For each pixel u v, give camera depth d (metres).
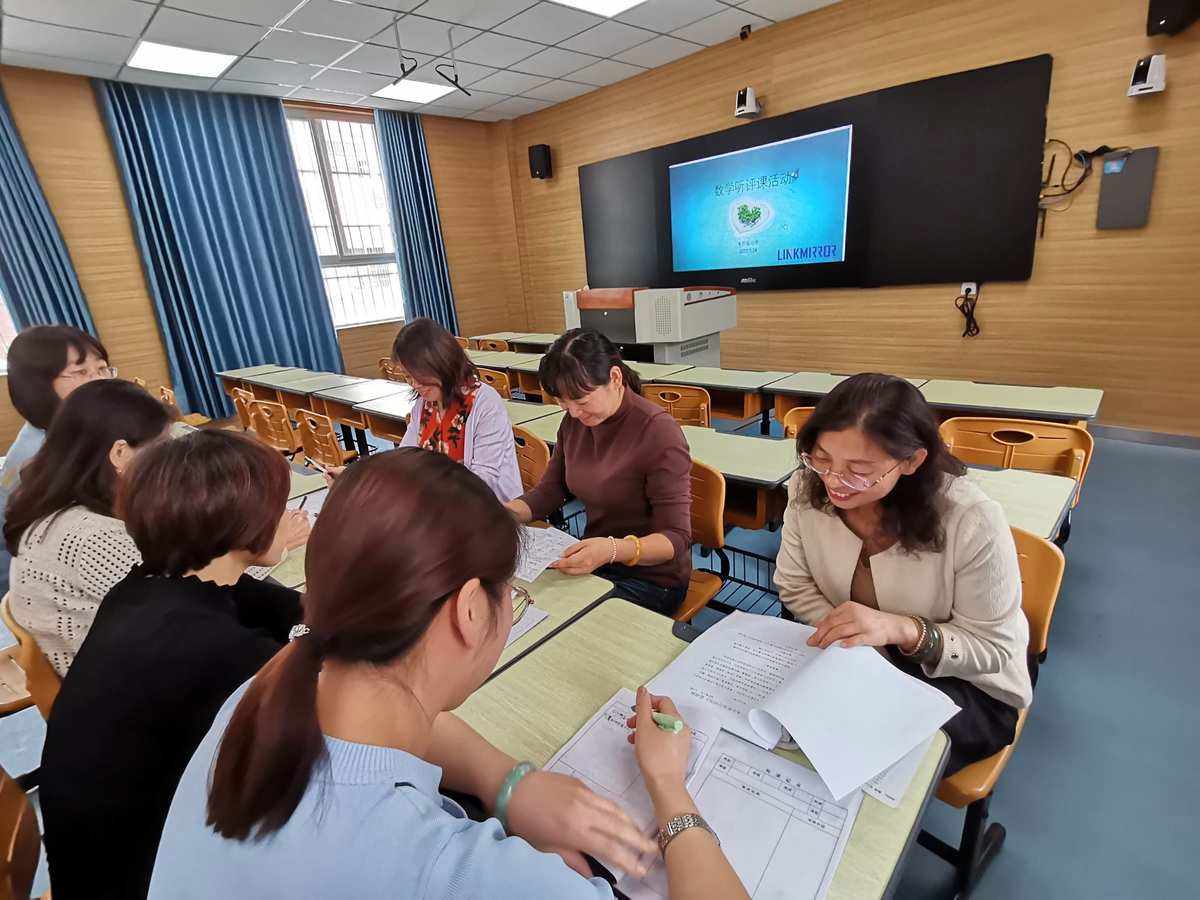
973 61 3.92
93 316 4.85
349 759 0.44
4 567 2.67
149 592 0.81
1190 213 3.41
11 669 1.47
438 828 0.43
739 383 3.30
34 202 4.44
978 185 4.04
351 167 6.38
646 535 1.54
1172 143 3.38
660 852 0.58
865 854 0.61
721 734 0.77
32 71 4.38
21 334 1.75
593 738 0.78
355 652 0.45
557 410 3.12
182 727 0.78
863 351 4.90
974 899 1.24
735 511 2.36
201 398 5.44
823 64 4.52
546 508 1.71
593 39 4.62
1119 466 3.40
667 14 4.27
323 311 6.11
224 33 3.92
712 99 5.19
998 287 4.14
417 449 0.49
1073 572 2.38
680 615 1.55
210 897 0.41
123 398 1.13
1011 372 4.22
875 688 0.78
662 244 5.89
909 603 1.02
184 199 5.14
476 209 7.12
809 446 0.96
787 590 1.20
